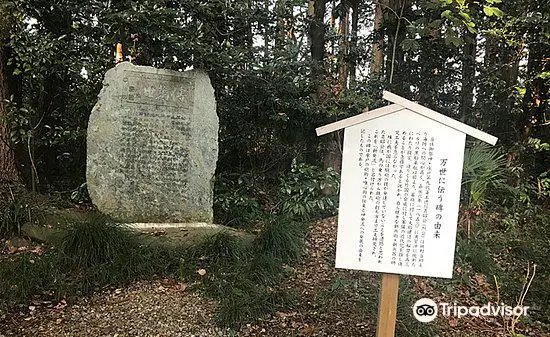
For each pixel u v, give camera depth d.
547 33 6.29
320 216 6.91
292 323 4.17
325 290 4.75
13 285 4.22
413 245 3.12
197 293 4.51
